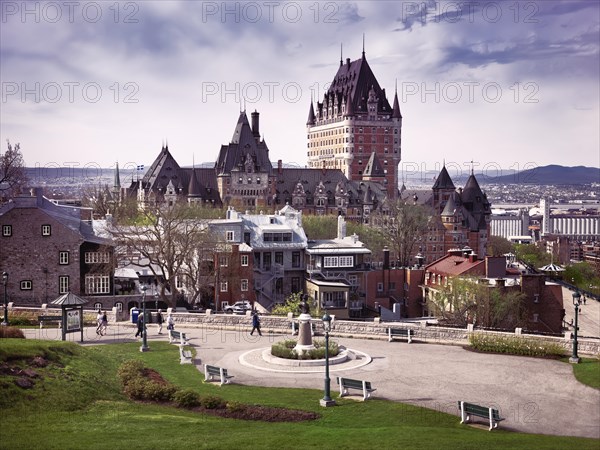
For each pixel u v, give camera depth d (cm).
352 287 9838
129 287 8956
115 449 2742
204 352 4891
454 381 4119
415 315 10662
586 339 4872
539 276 8638
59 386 3562
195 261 9138
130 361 4300
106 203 13975
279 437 2925
